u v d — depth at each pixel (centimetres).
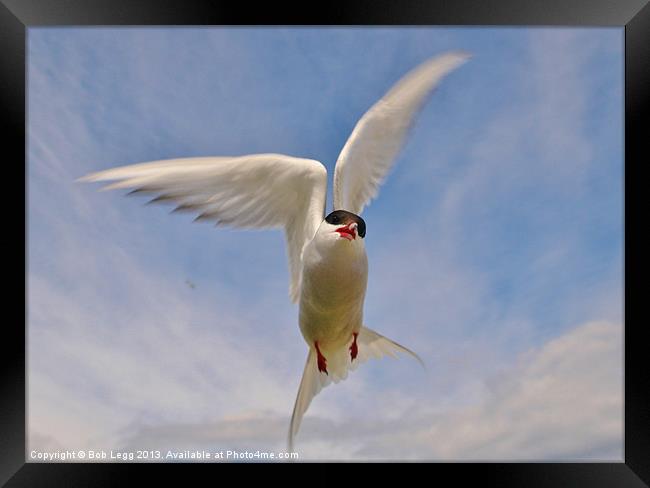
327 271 210
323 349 242
